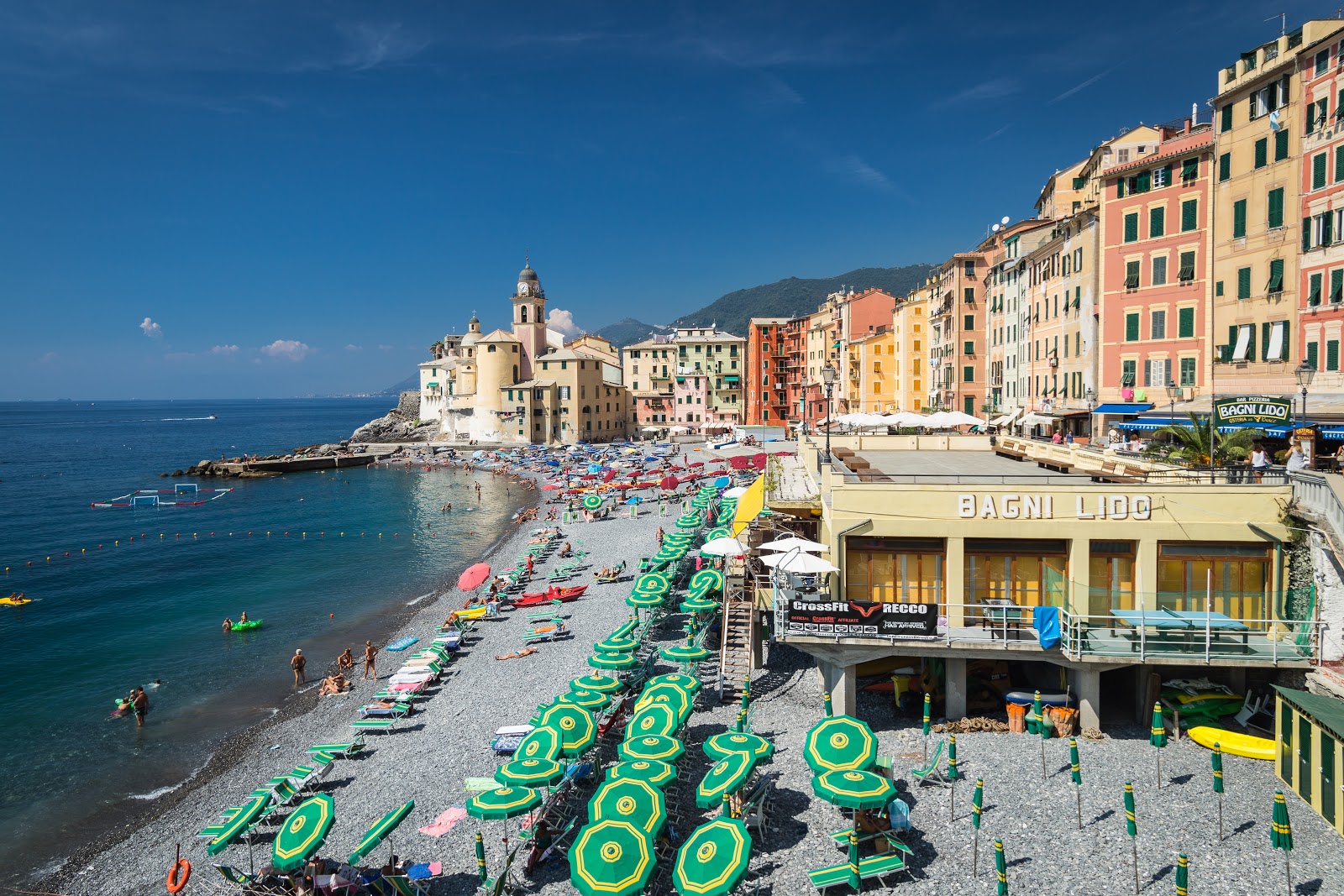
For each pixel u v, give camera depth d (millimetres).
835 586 26125
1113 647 23953
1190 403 44719
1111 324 49250
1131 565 24953
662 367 176500
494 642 40594
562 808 23000
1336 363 36500
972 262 79688
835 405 125938
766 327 160625
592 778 24578
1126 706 26422
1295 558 23922
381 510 91250
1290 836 17125
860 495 25703
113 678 38594
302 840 19094
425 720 31359
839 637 24906
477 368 156000
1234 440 31031
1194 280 45031
